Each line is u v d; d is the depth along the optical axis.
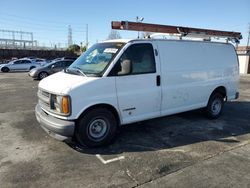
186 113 7.73
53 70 18.30
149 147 5.09
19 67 27.62
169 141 5.43
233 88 7.66
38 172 4.05
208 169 4.18
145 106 5.51
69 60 18.94
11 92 12.12
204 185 3.71
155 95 5.62
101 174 4.00
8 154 4.71
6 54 47.81
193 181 3.81
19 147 5.03
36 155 4.67
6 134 5.80
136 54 5.29
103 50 5.37
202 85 6.65
